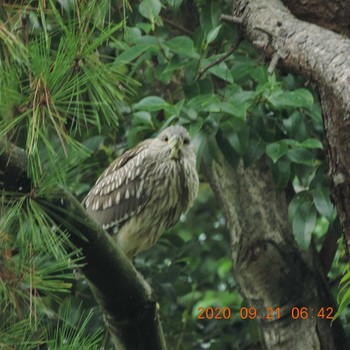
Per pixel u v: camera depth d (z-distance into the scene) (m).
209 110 10.72
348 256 8.42
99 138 12.09
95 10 7.38
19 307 7.11
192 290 14.16
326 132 8.38
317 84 8.38
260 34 8.80
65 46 7.07
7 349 7.01
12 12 7.16
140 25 10.92
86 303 12.20
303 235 11.20
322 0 8.93
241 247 12.21
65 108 7.01
